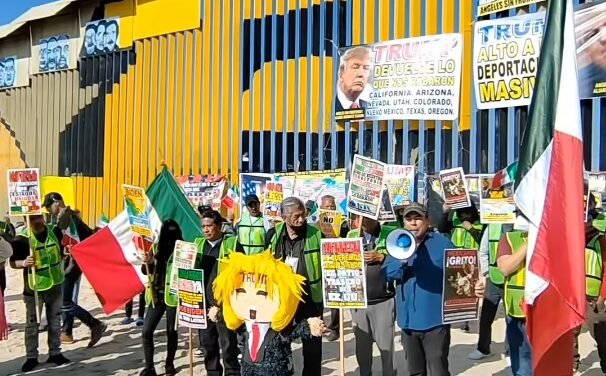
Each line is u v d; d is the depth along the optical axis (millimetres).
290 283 5559
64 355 9703
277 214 11602
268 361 5582
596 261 6801
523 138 5137
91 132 25938
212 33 22172
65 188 26172
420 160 16578
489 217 8406
